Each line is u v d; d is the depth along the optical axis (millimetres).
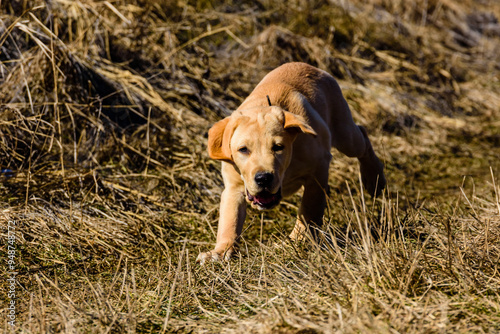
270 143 6113
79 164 8875
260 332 4613
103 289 5824
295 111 6965
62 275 6246
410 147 12016
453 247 5617
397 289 5121
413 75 15531
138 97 10625
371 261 5379
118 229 7480
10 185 7961
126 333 4828
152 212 8070
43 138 9242
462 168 11078
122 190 8414
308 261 5547
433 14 19688
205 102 11391
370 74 14969
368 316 4449
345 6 17484
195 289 5703
